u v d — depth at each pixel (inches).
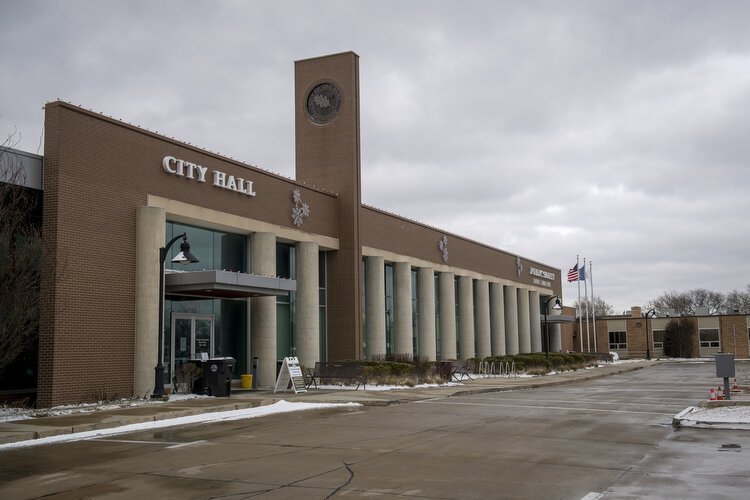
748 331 3420.3
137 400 882.1
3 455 508.4
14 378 847.1
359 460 471.2
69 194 864.3
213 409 780.0
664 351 3543.3
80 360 855.1
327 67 1493.6
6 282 684.7
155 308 953.5
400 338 1653.5
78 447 542.9
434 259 1855.3
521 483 392.2
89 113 901.8
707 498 350.9
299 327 1312.7
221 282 953.5
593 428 634.2
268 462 466.0
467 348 2001.7
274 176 1254.3
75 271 861.8
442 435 591.8
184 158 1057.5
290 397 951.6
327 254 1450.5
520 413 773.9
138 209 963.3
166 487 390.9
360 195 1478.8
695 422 641.6
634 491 369.1
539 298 2728.8
